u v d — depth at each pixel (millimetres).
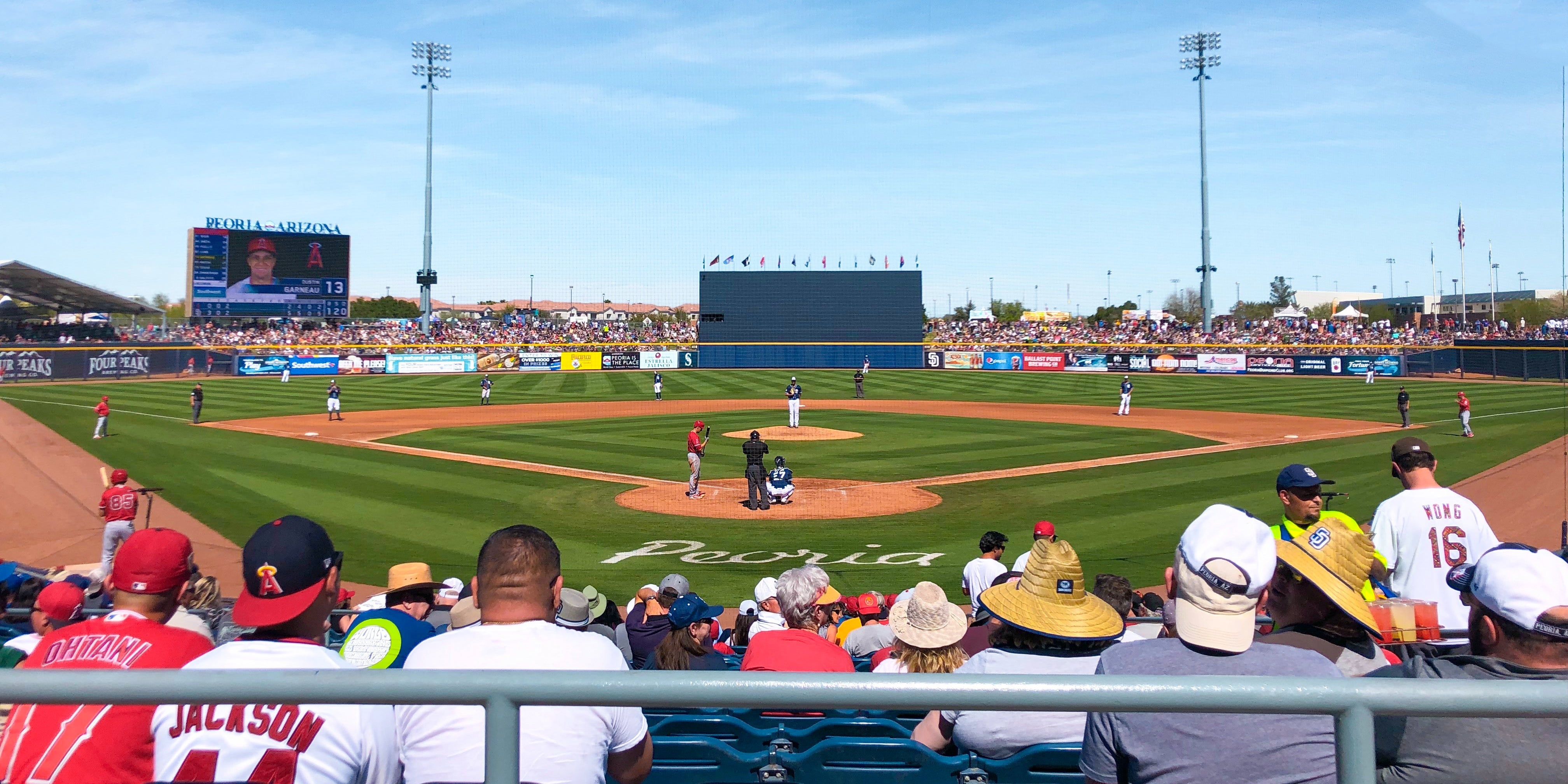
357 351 67812
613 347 71938
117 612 3342
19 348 56469
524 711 2727
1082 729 3762
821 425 35406
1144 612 9258
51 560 16500
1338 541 4375
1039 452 27797
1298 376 64438
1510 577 2705
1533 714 1794
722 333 69312
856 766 3730
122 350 61000
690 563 15578
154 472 23875
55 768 2865
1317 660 2832
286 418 37406
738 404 44781
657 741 3811
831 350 69688
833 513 19328
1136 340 75188
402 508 19500
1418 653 4426
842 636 8797
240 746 2562
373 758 2711
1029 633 3986
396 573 6113
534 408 42688
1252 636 2857
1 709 3973
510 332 79688
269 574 2887
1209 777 2662
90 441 29578
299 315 80062
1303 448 28172
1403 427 33594
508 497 20844
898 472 24312
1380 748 2561
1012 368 70562
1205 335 74688
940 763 3697
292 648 2797
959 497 20891
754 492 19719
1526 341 57906
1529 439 29297
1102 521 18297
